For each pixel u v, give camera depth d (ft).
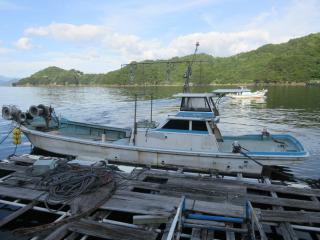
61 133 39.96
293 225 19.15
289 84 323.57
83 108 102.42
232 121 80.07
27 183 23.84
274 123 76.02
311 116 88.22
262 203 21.29
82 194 21.47
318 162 41.06
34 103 122.93
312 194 23.06
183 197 18.94
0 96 174.91
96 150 32.71
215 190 23.03
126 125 68.64
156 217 18.08
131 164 31.71
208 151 29.48
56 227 17.84
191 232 18.97
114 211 20.26
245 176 29.35
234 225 19.08
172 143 30.53
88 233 16.93
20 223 20.90
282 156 28.25
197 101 31.78
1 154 42.34
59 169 25.72
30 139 37.09
